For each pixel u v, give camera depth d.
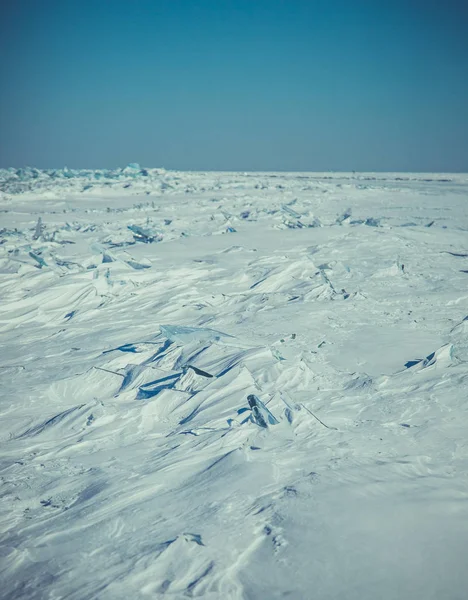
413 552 5.77
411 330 14.51
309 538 5.97
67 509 6.85
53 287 17.94
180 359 12.35
